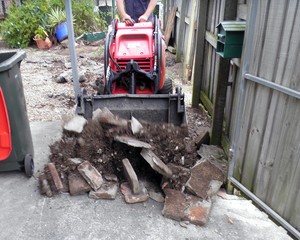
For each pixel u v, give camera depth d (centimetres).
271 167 209
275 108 199
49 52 870
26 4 1011
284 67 187
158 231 238
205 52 489
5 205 265
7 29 941
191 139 379
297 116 181
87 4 1078
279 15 188
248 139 233
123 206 264
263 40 205
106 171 295
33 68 704
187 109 502
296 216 192
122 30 398
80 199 272
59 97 526
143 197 270
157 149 297
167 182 280
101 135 299
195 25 583
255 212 264
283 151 195
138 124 303
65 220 247
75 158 293
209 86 470
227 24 266
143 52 372
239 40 262
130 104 337
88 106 336
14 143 289
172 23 882
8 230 237
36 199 273
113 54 377
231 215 259
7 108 275
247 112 231
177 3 884
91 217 251
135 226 242
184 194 272
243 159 243
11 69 279
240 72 279
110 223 245
